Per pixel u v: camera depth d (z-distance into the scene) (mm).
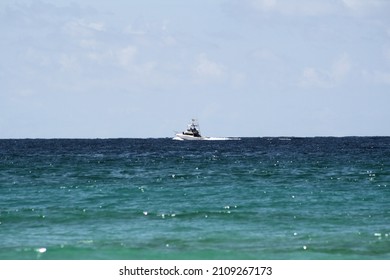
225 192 184125
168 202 161000
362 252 99500
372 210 144625
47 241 107562
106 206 153125
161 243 106125
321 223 125688
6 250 100688
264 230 117625
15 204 157500
